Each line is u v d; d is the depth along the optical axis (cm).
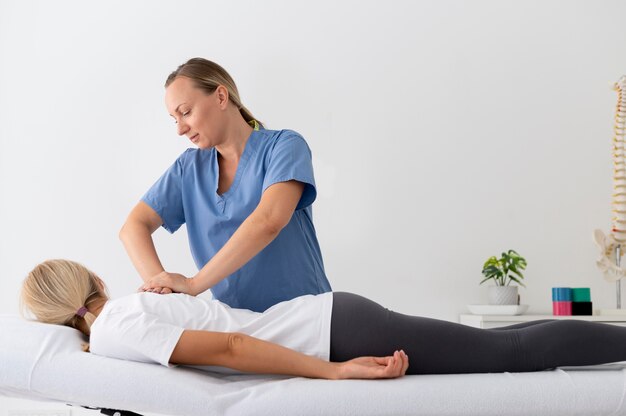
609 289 335
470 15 338
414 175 329
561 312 305
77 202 321
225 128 196
